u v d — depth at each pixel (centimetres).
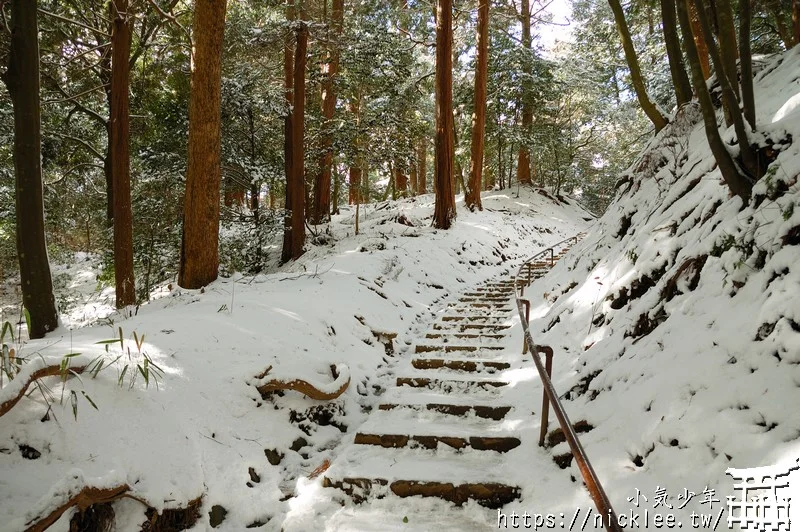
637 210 620
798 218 284
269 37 1228
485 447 361
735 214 356
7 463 232
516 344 579
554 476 306
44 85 1252
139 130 1396
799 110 359
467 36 1983
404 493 311
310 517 290
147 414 293
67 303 1220
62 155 1456
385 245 1076
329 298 645
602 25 2219
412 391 465
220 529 279
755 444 214
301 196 1242
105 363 310
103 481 231
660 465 250
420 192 2716
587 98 2425
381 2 1786
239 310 501
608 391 343
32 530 201
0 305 999
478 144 1727
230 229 1342
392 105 1562
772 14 914
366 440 372
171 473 272
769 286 274
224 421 332
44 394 267
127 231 851
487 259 1305
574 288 639
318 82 1460
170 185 1189
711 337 288
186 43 1210
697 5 343
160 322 416
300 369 409
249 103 1248
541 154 2283
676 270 372
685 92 662
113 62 850
